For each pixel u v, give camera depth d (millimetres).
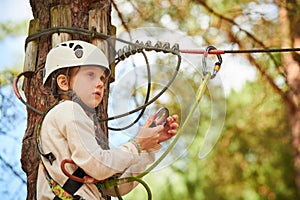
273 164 9789
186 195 9125
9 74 6785
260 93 9391
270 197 9781
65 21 3797
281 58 9133
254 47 8703
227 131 9523
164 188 9078
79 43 3303
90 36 3781
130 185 3395
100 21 3834
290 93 9297
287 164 9812
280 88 9344
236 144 9609
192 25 8156
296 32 8875
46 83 3340
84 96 3248
